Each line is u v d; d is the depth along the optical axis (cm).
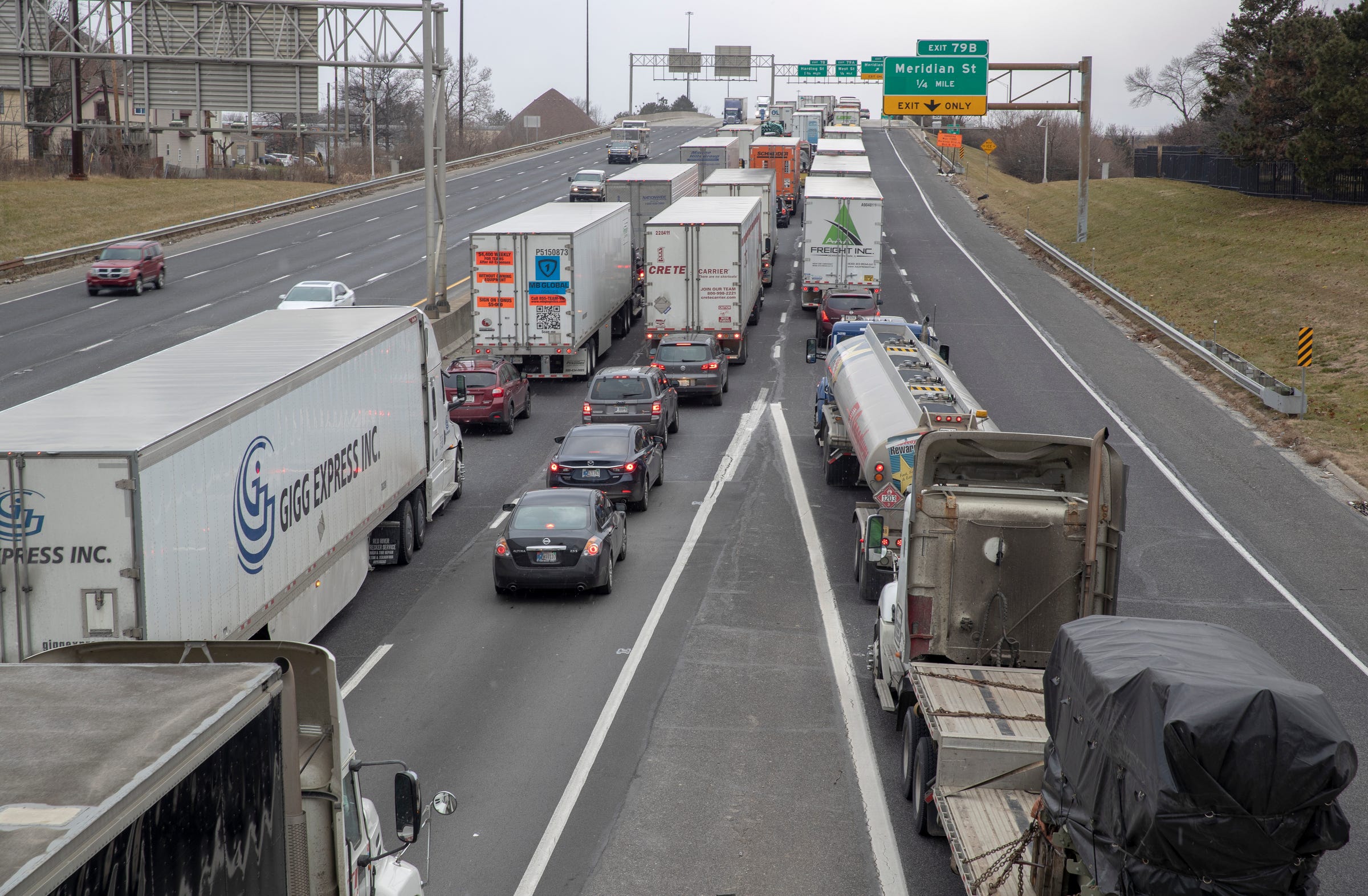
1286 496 2316
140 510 1091
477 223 6375
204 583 1215
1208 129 11656
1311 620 1692
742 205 4106
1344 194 5622
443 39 3628
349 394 1667
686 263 3578
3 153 7444
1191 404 3061
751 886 978
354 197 7838
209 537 1225
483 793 1151
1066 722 770
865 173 5659
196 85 3556
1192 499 2297
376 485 1789
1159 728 649
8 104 8000
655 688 1435
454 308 3950
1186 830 635
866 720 1343
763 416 3077
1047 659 1119
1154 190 7256
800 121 11062
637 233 5109
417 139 13312
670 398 2834
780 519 2217
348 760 693
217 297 4503
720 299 3591
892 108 5272
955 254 5778
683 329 3612
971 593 1120
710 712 1360
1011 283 4969
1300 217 5531
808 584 1861
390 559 1938
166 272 5122
